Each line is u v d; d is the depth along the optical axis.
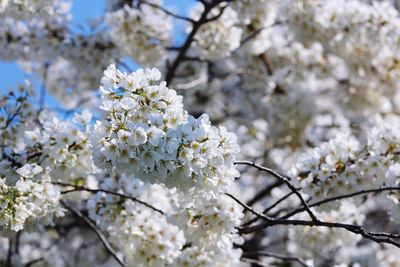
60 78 10.10
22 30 8.81
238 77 11.66
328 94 11.68
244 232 5.25
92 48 8.86
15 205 4.62
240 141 11.06
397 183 5.35
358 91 10.85
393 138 5.50
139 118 4.05
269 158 10.90
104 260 9.87
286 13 9.27
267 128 11.25
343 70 10.41
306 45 10.19
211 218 5.05
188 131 3.93
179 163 3.94
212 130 3.97
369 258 9.66
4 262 8.70
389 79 9.48
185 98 11.66
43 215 4.97
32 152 5.19
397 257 8.88
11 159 5.07
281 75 10.66
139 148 3.93
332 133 11.32
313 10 9.02
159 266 5.31
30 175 4.86
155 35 8.58
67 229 8.88
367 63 9.30
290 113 10.96
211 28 8.41
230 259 5.53
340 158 5.39
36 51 8.96
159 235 5.30
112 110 4.05
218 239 5.09
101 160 4.04
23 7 7.68
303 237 7.18
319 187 5.40
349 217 6.86
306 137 11.02
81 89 9.98
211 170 4.06
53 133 5.10
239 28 8.77
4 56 8.89
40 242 9.45
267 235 9.56
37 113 6.01
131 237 5.40
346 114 11.40
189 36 8.09
